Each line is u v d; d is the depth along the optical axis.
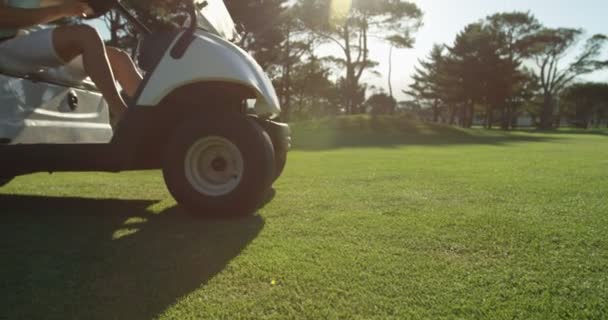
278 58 28.86
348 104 33.16
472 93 45.78
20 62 2.51
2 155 2.41
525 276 1.50
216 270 1.56
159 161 2.53
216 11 2.80
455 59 47.12
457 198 2.98
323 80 37.19
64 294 1.37
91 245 1.88
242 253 1.74
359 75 32.59
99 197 3.09
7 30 2.62
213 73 2.24
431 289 1.39
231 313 1.23
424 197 3.02
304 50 32.59
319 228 2.13
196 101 2.35
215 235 2.02
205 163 2.35
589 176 4.32
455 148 10.70
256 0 24.92
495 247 1.81
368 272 1.53
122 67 2.82
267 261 1.64
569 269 1.56
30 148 2.39
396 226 2.15
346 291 1.37
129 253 1.76
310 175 4.40
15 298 1.34
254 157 2.26
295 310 1.25
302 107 42.50
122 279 1.49
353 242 1.88
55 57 2.49
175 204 2.82
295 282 1.44
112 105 2.47
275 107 2.39
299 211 2.54
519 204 2.75
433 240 1.91
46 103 2.78
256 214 2.46
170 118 2.39
